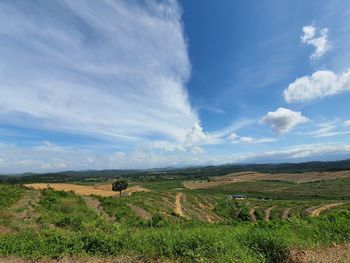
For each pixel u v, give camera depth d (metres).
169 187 165.25
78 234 13.30
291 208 88.62
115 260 10.52
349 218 13.78
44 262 10.74
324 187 153.00
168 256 10.34
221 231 13.30
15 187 48.53
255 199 119.25
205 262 9.45
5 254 11.66
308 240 10.61
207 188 168.25
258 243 10.31
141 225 29.27
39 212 27.98
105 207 41.50
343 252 9.49
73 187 100.81
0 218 23.48
